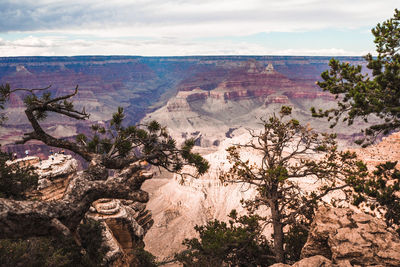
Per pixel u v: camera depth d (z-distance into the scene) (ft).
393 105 50.24
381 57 54.29
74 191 26.37
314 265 33.06
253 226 57.93
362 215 41.91
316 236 40.60
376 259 34.04
